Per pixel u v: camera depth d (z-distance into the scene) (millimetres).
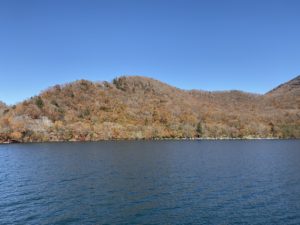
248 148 149750
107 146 159500
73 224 38031
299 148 149875
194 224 38188
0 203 46375
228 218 40250
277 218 40281
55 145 168125
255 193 52938
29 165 86250
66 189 55781
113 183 61062
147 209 44000
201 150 136875
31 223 38125
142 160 98312
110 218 40250
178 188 56781
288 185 59375
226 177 67438
